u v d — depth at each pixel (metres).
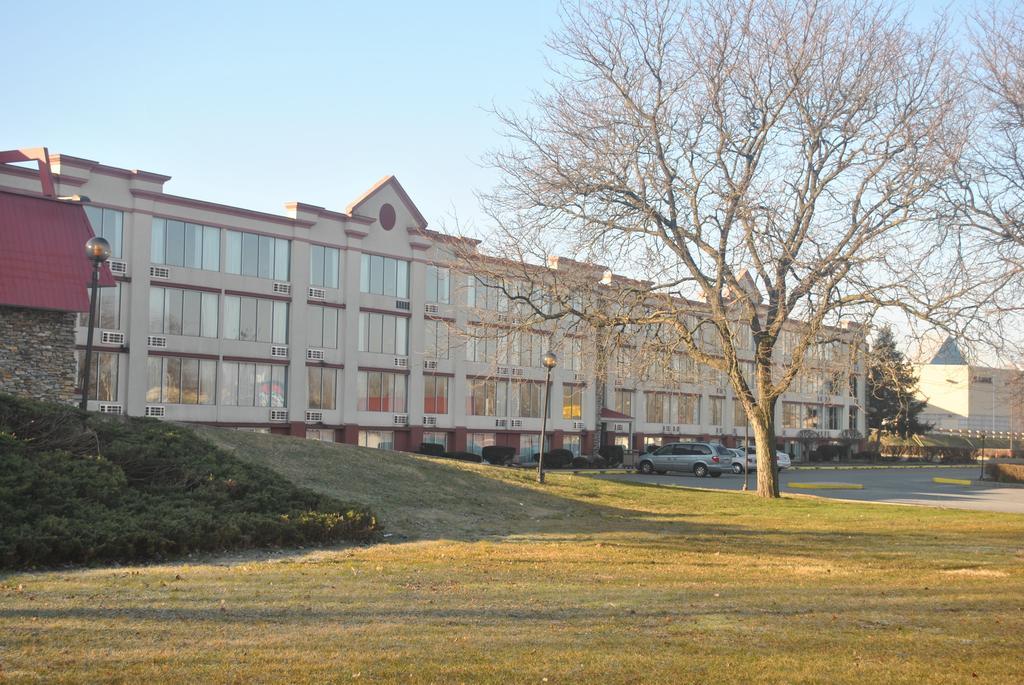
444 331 53.53
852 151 25.97
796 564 13.77
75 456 16.44
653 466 52.25
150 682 6.09
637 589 10.73
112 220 40.62
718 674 6.78
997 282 22.50
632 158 26.20
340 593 9.78
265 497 16.78
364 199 49.94
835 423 81.25
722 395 72.19
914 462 83.00
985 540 18.22
